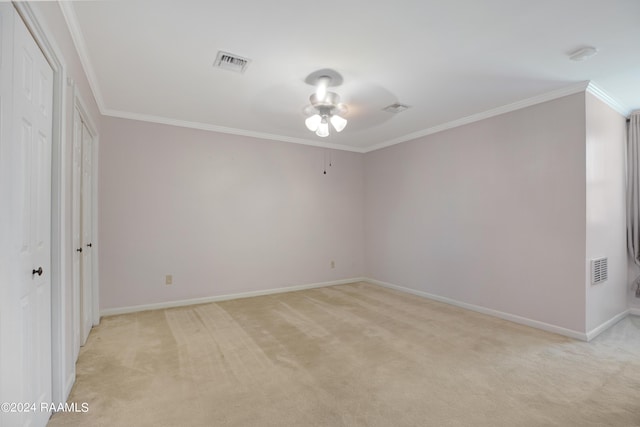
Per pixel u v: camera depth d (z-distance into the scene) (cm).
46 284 174
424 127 447
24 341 145
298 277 511
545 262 329
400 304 424
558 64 268
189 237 425
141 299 395
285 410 192
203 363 252
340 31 221
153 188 403
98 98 337
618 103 350
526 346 286
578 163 307
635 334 317
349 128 452
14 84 133
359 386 219
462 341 297
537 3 192
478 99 343
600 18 207
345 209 561
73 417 183
